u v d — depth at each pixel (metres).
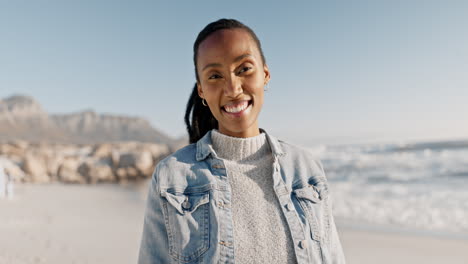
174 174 1.32
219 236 1.18
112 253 6.53
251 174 1.33
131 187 21.97
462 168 19.59
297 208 1.31
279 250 1.18
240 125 1.23
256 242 1.18
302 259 1.18
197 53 1.26
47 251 6.60
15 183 23.98
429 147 40.22
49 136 199.00
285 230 1.22
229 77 1.18
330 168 23.97
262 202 1.26
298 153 1.48
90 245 7.06
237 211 1.24
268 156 1.39
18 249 6.68
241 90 1.19
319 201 1.37
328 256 1.27
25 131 195.88
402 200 11.35
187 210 1.24
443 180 15.97
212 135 1.42
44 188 20.61
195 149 1.43
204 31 1.24
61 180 26.11
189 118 1.71
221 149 1.39
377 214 9.51
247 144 1.36
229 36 1.18
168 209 1.25
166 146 34.19
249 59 1.19
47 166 26.86
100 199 15.02
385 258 5.98
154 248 1.27
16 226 8.75
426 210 9.66
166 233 1.26
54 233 8.07
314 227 1.28
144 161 27.86
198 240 1.19
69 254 6.43
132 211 11.54
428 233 7.43
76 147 35.75
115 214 10.91
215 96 1.22
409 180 16.66
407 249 6.42
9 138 167.50
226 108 1.22
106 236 7.84
